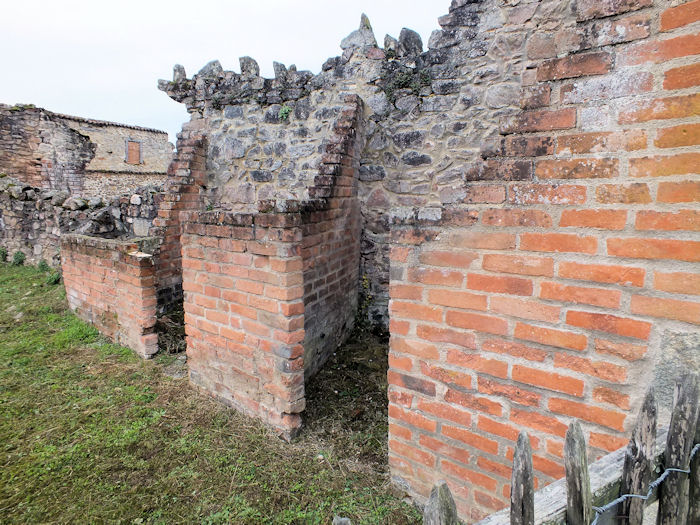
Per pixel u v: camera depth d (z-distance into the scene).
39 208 7.50
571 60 1.43
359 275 4.98
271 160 5.21
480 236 1.65
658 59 1.28
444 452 1.90
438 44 4.19
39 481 2.27
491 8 3.89
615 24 1.35
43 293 6.00
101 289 4.32
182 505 2.12
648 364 1.36
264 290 2.56
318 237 3.59
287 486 2.25
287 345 2.52
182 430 2.74
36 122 12.36
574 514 0.92
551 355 1.55
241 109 5.31
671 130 1.27
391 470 2.14
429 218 1.77
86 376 3.48
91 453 2.50
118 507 2.10
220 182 5.56
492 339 1.68
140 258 3.71
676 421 1.07
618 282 1.39
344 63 4.68
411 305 1.89
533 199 1.52
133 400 3.11
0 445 2.56
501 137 1.60
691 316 1.27
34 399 3.09
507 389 1.67
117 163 15.32
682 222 1.27
